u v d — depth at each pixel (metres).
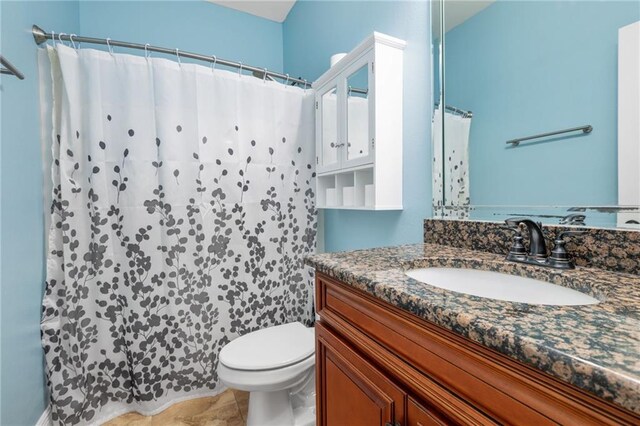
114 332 1.42
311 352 1.26
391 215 1.34
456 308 0.47
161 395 1.47
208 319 1.58
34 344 1.20
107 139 1.37
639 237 0.63
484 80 0.96
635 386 0.27
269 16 2.37
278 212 1.75
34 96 1.22
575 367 0.31
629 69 0.67
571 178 0.77
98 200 1.35
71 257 1.31
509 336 0.38
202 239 1.55
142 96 1.41
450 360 0.49
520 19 0.87
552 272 0.67
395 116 1.22
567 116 0.77
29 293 1.16
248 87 1.64
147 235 1.43
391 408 0.60
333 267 0.75
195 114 1.51
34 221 1.20
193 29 2.12
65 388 1.30
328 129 1.57
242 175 1.64
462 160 1.04
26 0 1.16
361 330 0.71
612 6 0.69
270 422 1.23
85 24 1.82
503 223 0.88
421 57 1.17
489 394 0.43
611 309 0.46
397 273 0.68
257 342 1.33
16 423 1.04
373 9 1.41
